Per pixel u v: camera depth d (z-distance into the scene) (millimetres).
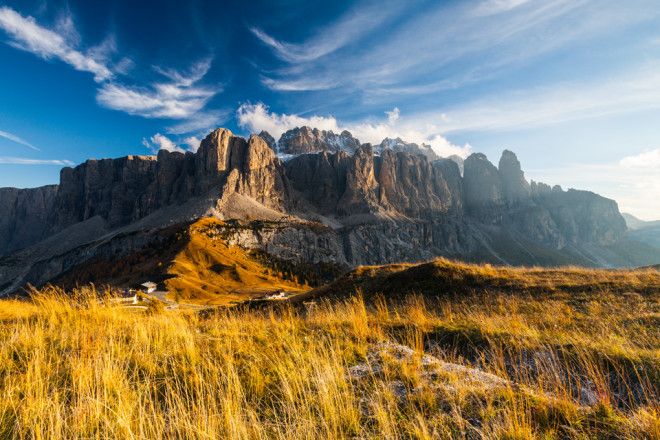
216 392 5926
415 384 6395
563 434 4992
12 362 6871
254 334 9961
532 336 10641
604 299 19422
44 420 4832
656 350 9359
